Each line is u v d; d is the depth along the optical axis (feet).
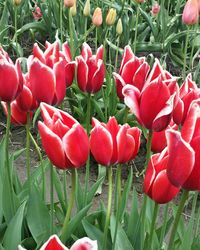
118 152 1.16
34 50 1.41
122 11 3.57
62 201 1.77
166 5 4.39
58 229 1.68
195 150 0.95
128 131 1.22
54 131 1.09
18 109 1.47
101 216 1.69
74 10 2.70
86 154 1.12
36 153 2.81
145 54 3.84
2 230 1.65
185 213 2.40
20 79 1.30
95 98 2.86
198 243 1.62
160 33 3.73
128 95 1.16
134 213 1.64
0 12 3.98
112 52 3.64
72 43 2.78
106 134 1.12
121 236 1.52
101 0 3.63
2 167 1.77
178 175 0.97
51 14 3.72
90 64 1.46
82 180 2.60
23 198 1.74
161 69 1.20
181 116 1.24
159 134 1.27
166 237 2.10
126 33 3.67
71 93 2.84
